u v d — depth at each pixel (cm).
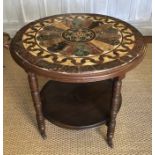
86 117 139
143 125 154
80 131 151
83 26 144
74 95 155
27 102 174
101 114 140
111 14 243
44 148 141
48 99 152
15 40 129
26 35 133
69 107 146
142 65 212
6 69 211
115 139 145
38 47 121
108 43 124
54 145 143
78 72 104
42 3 232
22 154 138
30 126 155
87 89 160
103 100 151
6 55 230
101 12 241
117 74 107
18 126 155
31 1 231
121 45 122
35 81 119
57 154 137
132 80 194
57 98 153
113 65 107
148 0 236
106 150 139
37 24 147
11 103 174
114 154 137
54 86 163
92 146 142
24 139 147
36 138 147
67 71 104
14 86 191
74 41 126
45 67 107
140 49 120
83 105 147
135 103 171
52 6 235
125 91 182
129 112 164
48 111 143
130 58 112
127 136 147
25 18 244
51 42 126
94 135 148
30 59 112
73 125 134
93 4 235
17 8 235
